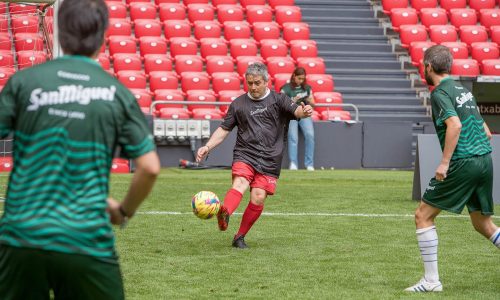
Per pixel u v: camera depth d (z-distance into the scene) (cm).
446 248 1705
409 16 4612
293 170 3578
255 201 1656
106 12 736
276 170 1659
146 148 718
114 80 730
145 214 2141
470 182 1249
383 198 2589
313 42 4328
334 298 1238
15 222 693
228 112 1659
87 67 725
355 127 3753
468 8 4881
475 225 1313
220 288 1298
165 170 3488
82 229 693
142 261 1516
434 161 2512
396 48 4494
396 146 3778
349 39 4559
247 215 1669
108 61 4006
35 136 704
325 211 2266
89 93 711
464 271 1468
